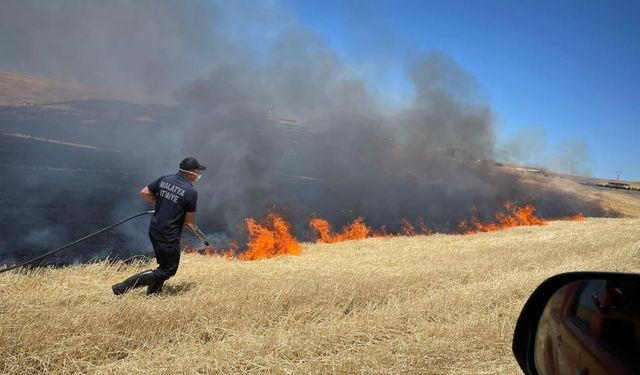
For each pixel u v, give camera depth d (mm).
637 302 1557
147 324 4867
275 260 9742
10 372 3916
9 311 4801
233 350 4430
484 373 4301
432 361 4512
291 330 5059
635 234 17297
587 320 1809
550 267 9797
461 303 6387
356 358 4438
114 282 6586
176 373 3947
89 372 4023
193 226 6457
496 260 10242
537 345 2262
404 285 7367
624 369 1551
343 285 6848
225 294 5961
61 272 6742
